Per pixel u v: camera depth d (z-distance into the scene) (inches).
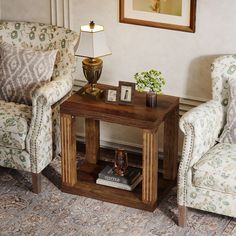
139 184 208.8
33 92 200.1
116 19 220.8
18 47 224.2
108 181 207.5
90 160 221.0
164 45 216.8
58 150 216.7
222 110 200.5
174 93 220.7
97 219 196.7
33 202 204.2
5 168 220.7
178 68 217.3
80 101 202.5
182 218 191.5
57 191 209.5
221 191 183.2
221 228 191.9
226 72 199.8
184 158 186.2
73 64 213.9
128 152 232.2
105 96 201.9
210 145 194.2
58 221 195.9
